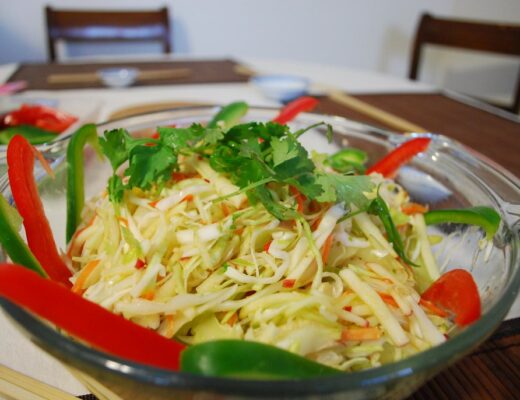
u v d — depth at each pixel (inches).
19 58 68.9
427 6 86.7
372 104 37.2
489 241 14.6
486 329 9.5
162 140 15.4
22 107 30.5
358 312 13.7
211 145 15.5
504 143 30.1
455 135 31.1
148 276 13.3
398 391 9.4
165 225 14.4
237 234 14.5
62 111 31.2
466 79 95.6
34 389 12.6
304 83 38.1
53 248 15.3
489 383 13.3
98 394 11.4
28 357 13.7
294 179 14.4
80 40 58.7
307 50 83.5
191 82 42.3
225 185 14.9
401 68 91.4
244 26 77.7
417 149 19.3
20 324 9.1
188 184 15.6
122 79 39.7
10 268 9.7
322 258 14.4
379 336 13.1
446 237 17.5
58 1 66.5
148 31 60.6
